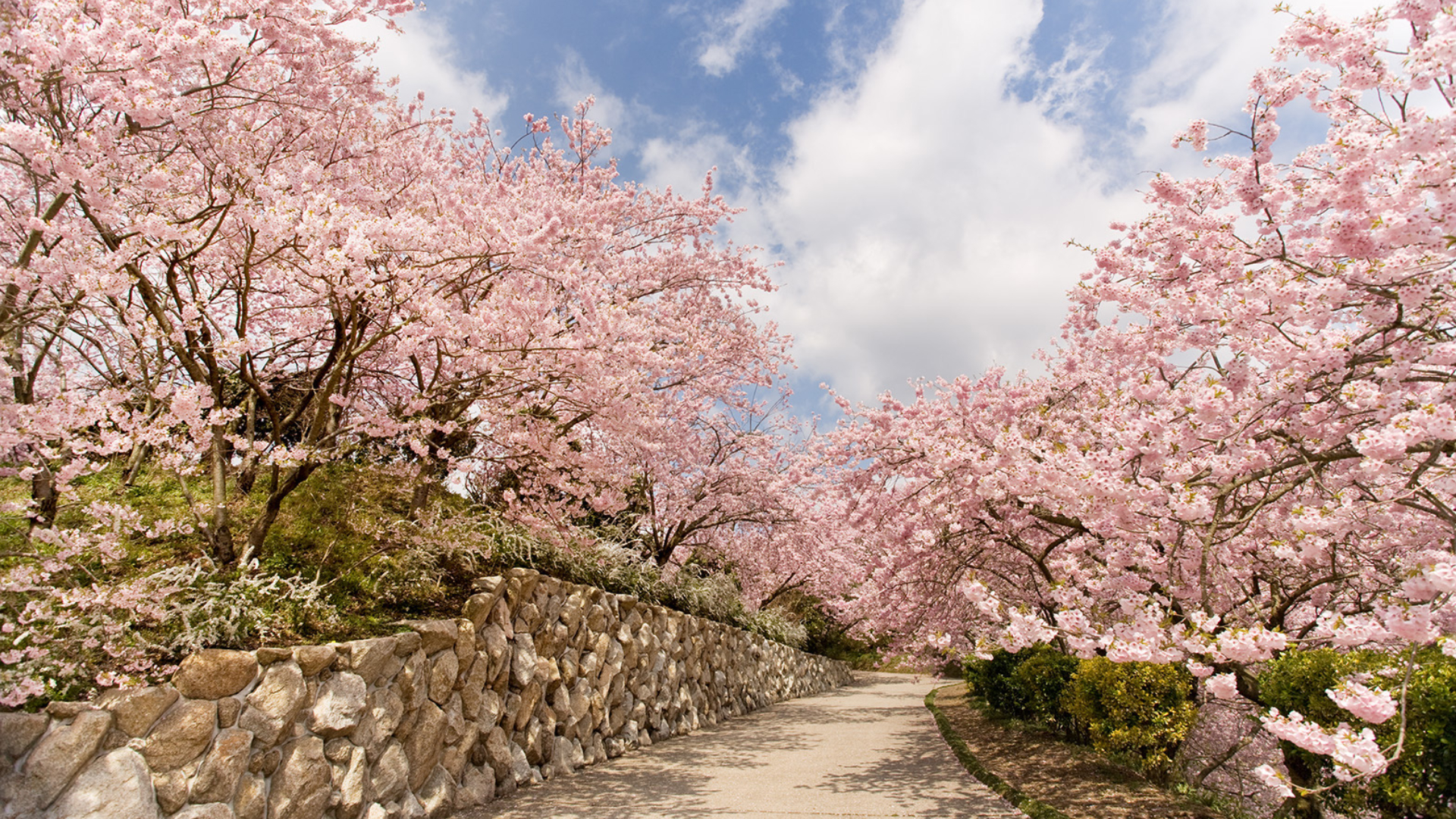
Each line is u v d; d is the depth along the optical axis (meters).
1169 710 5.65
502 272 5.95
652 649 8.80
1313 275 4.14
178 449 4.19
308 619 4.58
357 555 5.98
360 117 6.13
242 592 4.21
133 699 3.32
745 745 8.42
